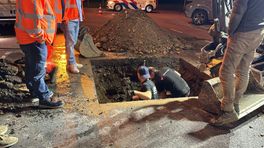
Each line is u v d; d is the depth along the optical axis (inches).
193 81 251.8
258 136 149.0
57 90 189.5
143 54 272.7
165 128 152.7
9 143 133.5
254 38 137.0
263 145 141.9
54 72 201.0
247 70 148.9
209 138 145.9
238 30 136.7
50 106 166.4
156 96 217.8
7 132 143.9
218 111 162.6
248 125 158.4
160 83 236.2
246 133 151.3
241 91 152.6
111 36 296.7
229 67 141.6
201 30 439.2
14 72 203.2
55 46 275.4
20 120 155.1
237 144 142.1
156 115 164.6
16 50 264.7
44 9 148.9
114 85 255.3
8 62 219.0
